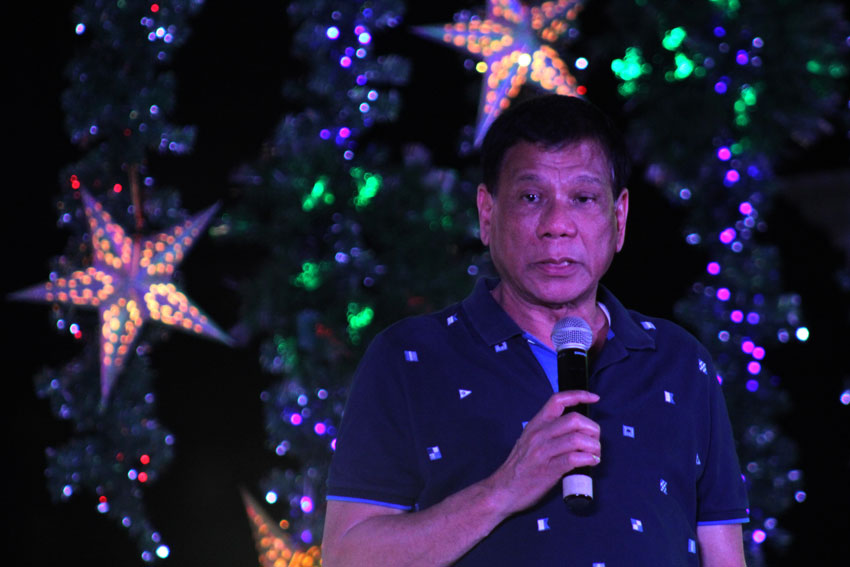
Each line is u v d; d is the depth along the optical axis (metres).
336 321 11.24
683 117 11.38
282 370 11.98
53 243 14.87
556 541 4.77
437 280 11.27
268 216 11.98
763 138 11.43
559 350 4.74
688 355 5.43
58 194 14.90
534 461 4.42
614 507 4.86
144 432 12.53
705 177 11.79
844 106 12.72
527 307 5.24
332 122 11.91
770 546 13.48
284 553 11.82
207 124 14.74
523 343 5.16
